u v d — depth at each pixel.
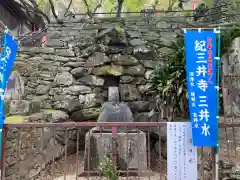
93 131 4.63
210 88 2.69
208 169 3.19
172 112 4.95
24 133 3.64
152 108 6.01
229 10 5.93
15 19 8.86
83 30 6.38
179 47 5.20
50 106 5.93
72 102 5.96
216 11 6.30
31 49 6.13
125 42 6.19
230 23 4.90
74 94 6.05
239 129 3.69
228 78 4.25
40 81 6.01
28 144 3.73
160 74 5.28
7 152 3.17
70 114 6.02
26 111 4.19
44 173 4.23
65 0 8.73
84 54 6.23
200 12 6.61
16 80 4.80
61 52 6.23
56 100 5.96
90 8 8.32
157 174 4.35
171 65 5.13
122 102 5.64
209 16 6.21
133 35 6.34
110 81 6.26
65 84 6.07
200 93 2.69
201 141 2.68
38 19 8.50
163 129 5.25
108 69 6.09
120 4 6.68
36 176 3.97
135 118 5.88
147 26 6.47
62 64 6.19
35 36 6.74
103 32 6.21
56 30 6.40
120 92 6.04
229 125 2.90
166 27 6.48
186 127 2.80
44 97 5.93
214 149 2.79
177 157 2.77
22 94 5.11
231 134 3.59
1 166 2.77
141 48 6.20
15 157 3.35
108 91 5.98
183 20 6.51
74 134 5.71
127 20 6.48
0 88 2.72
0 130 2.72
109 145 4.26
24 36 6.57
